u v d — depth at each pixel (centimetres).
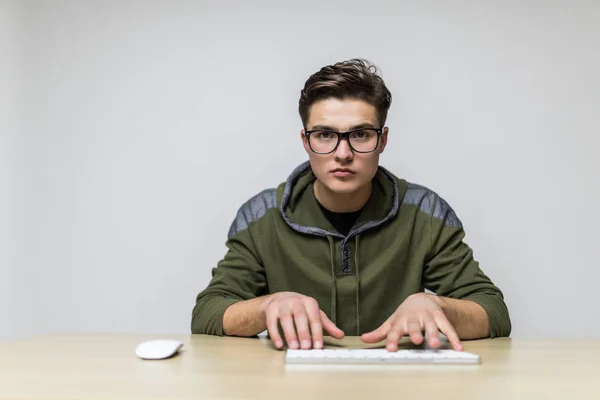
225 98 215
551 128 206
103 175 217
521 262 205
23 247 219
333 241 145
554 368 78
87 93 220
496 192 206
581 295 204
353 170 127
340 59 213
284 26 215
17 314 218
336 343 103
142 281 214
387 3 212
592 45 207
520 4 209
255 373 74
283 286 147
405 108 209
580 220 204
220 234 213
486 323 113
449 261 144
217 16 217
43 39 222
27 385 66
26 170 220
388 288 145
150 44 218
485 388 65
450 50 209
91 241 217
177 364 80
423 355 82
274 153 213
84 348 95
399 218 147
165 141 216
